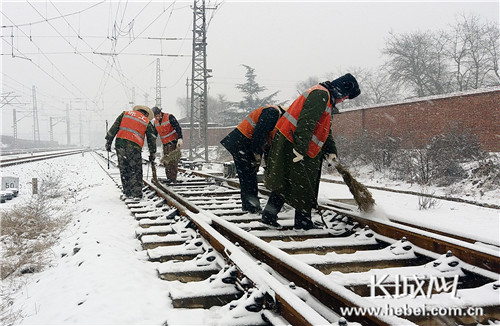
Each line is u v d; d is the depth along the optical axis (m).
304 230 4.80
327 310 2.57
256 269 2.90
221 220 4.60
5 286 4.80
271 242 4.15
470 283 3.14
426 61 36.31
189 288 3.18
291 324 2.39
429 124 19.16
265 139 5.32
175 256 4.10
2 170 21.22
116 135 8.46
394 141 18.52
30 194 14.18
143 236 4.80
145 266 3.89
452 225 7.34
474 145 14.77
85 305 3.02
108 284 3.32
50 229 7.39
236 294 3.06
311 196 4.66
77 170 23.00
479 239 3.58
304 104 4.38
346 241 4.25
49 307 3.34
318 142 4.58
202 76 30.09
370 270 3.18
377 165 17.84
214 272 3.64
